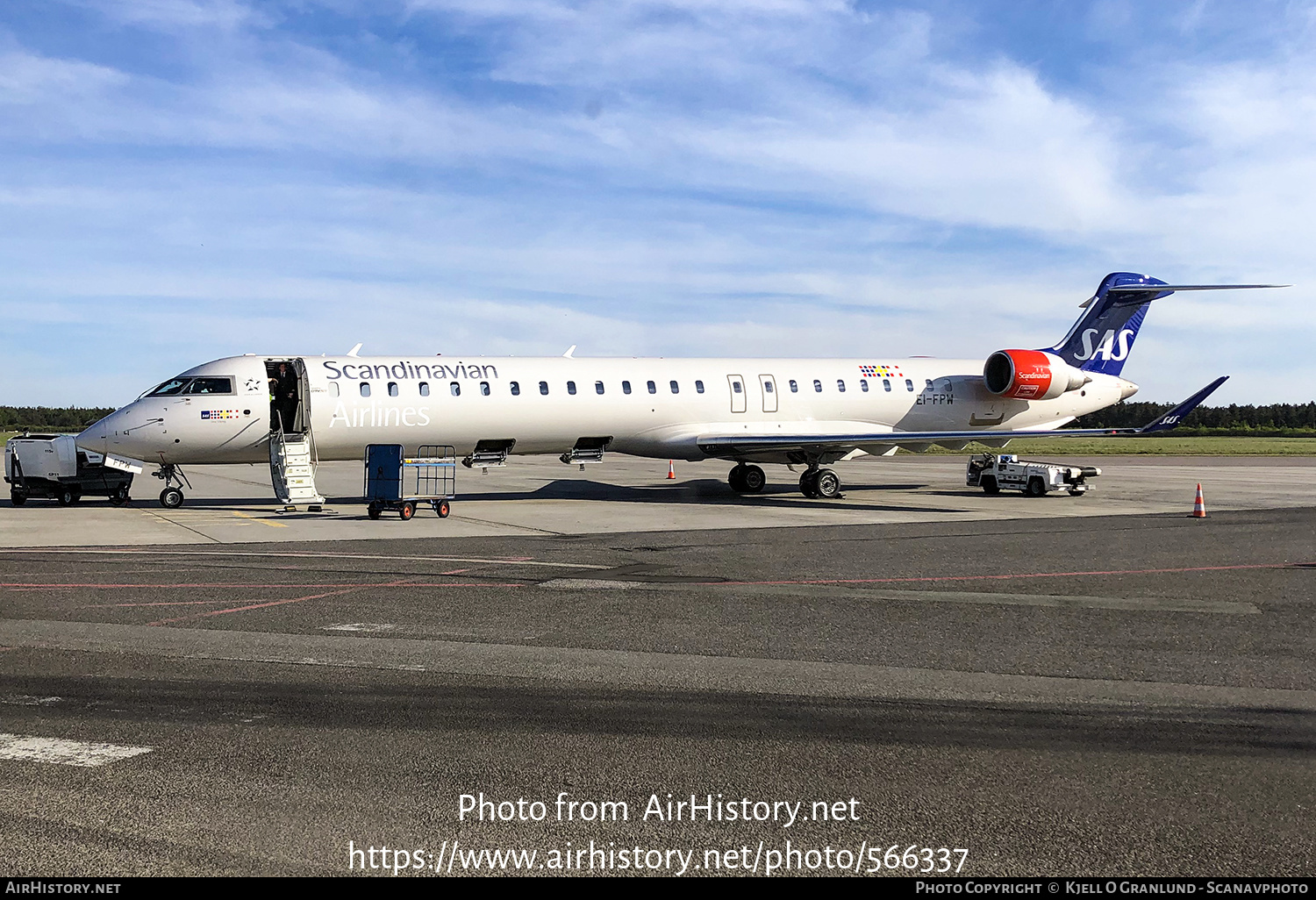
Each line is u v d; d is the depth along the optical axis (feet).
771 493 100.99
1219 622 34.91
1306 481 123.13
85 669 27.63
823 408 100.99
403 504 72.59
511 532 63.93
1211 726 22.71
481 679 26.71
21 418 452.35
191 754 20.44
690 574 45.78
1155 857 15.93
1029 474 99.14
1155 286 110.01
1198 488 76.02
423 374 85.30
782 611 36.58
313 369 81.97
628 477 128.16
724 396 96.89
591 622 34.47
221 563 49.08
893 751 20.94
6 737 21.57
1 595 39.81
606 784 18.98
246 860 15.69
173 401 80.07
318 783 18.86
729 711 23.84
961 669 27.96
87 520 71.87
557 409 89.66
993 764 20.12
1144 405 428.15
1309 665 28.63
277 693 25.22
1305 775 19.57
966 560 50.85
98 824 16.96
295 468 79.15
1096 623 34.68
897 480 127.03
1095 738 21.83
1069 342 109.81
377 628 33.32
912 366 107.14
